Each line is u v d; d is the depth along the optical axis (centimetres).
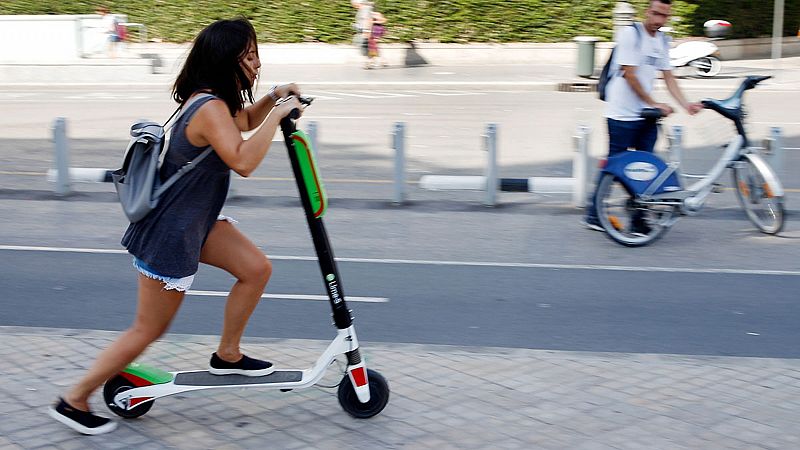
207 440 437
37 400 480
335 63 2797
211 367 468
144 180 419
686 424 453
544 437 438
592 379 516
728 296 714
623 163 862
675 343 603
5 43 2612
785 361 552
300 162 439
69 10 2989
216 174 427
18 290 730
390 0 2773
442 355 559
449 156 1409
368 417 459
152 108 1956
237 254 452
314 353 562
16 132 1650
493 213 1029
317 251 450
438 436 440
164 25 2953
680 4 2731
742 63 2706
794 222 975
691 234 927
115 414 462
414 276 772
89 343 576
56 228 959
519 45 2762
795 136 1561
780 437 439
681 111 1867
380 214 1026
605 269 795
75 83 2495
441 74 2539
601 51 2680
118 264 814
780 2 2536
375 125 1727
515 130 1655
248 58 430
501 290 730
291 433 445
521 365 540
